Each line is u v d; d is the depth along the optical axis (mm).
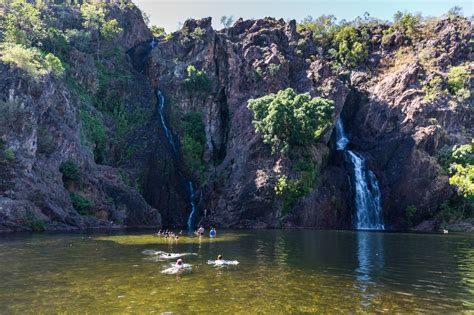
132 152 76625
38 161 55656
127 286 19594
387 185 78688
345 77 102188
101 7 101875
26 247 33500
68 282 20328
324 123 69500
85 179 61688
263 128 72000
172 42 95875
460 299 18250
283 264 26984
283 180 67812
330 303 17188
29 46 73062
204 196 76938
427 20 121500
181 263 25375
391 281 22016
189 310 15734
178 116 87625
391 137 83500
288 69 89125
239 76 89250
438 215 74125
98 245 35500
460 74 90938
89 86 82062
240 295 18172
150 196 75375
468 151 76125
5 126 52438
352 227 74625
